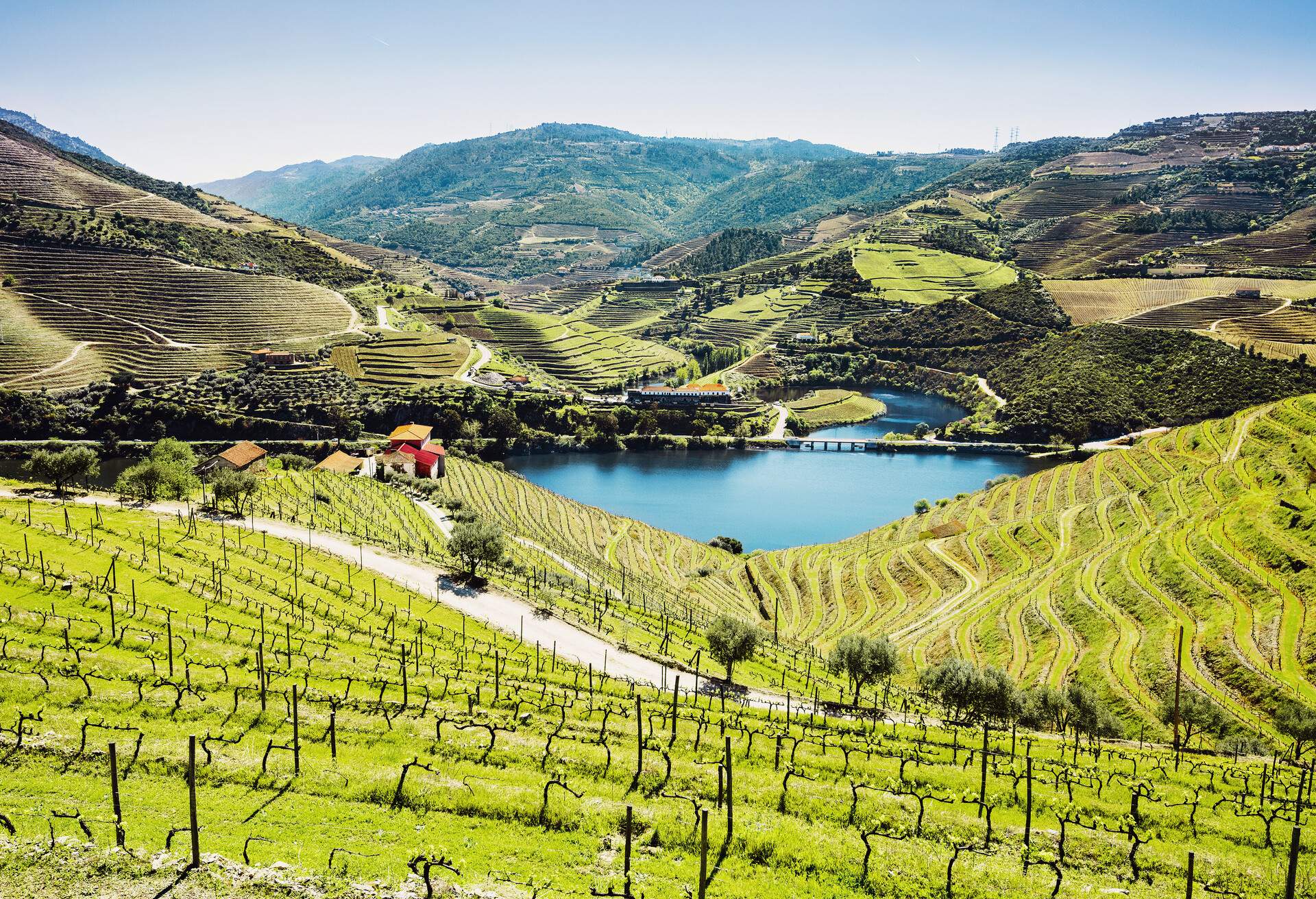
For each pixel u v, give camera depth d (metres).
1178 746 74.94
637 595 133.88
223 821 37.00
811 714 72.12
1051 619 122.19
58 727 44.78
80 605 70.00
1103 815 47.00
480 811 40.25
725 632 83.94
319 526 126.56
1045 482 196.88
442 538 146.62
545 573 125.31
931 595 150.50
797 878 36.22
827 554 184.00
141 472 129.00
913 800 46.16
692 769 48.25
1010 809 47.28
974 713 84.81
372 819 38.66
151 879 31.45
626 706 63.78
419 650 76.44
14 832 33.78
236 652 64.69
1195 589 113.44
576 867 35.91
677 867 36.25
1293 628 98.50
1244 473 151.75
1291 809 50.03
